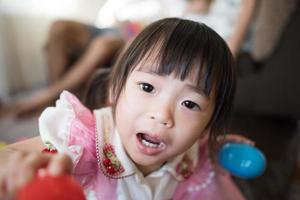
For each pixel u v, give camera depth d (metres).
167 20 0.50
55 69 1.84
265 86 1.08
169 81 0.44
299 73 1.05
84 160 0.44
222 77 0.47
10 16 2.00
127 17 2.21
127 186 0.49
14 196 0.27
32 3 2.13
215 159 0.64
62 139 0.44
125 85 0.47
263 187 0.73
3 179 0.27
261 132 0.97
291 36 1.05
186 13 1.66
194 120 0.46
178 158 0.57
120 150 0.48
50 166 0.27
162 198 0.54
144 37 0.48
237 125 0.98
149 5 2.23
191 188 0.63
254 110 1.10
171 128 0.44
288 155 0.88
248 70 1.12
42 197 0.24
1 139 1.21
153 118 0.43
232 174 0.68
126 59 0.48
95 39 1.83
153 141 0.45
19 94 2.02
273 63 1.08
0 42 1.93
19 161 0.28
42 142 0.43
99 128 0.49
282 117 1.11
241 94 1.08
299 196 1.17
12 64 2.05
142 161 0.47
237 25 1.22
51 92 1.54
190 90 0.44
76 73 1.60
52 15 2.29
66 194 0.25
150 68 0.44
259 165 0.60
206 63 0.45
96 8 2.62
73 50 1.87
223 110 0.51
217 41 0.48
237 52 1.17
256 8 1.16
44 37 2.25
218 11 1.49
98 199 0.46
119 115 0.47
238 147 0.62
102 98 0.67
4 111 1.58
